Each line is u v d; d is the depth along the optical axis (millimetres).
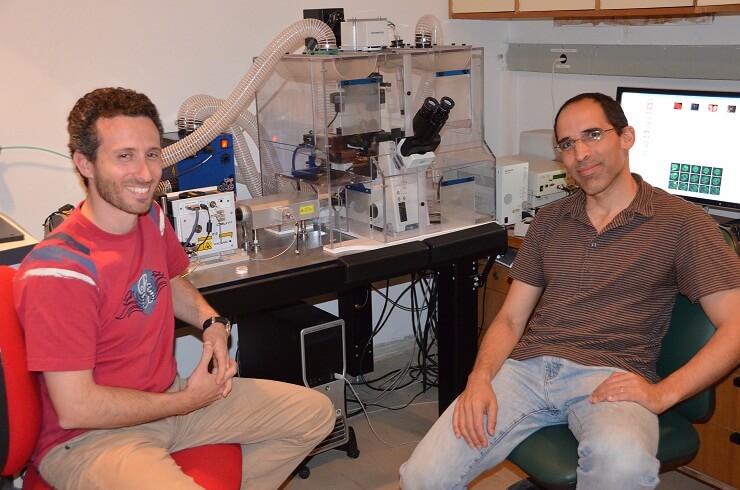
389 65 2461
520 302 2035
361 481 2461
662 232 1788
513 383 1845
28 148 2426
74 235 1562
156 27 2570
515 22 3400
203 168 2396
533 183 2885
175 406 1607
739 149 2430
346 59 2307
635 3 2469
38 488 1573
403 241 2375
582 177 1839
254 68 2387
